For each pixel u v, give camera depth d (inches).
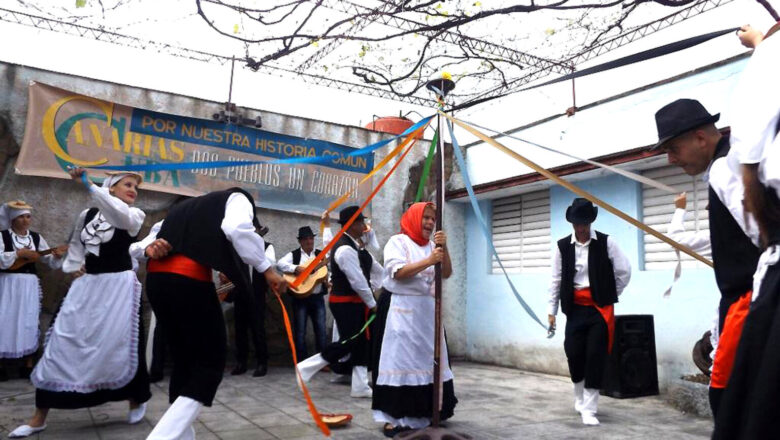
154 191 269.4
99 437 137.3
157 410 172.4
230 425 154.6
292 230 298.7
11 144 244.5
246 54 277.7
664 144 78.0
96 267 142.6
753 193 53.6
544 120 283.3
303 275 106.4
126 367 142.9
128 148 263.9
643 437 146.3
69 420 156.2
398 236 148.3
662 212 234.2
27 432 137.6
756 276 55.2
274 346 284.2
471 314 330.3
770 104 51.5
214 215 107.0
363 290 198.7
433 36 250.5
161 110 275.1
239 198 110.1
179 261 105.3
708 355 181.5
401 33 230.7
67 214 250.7
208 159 280.5
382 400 140.4
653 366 212.7
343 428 153.2
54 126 249.0
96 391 141.7
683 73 222.2
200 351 106.0
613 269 171.5
